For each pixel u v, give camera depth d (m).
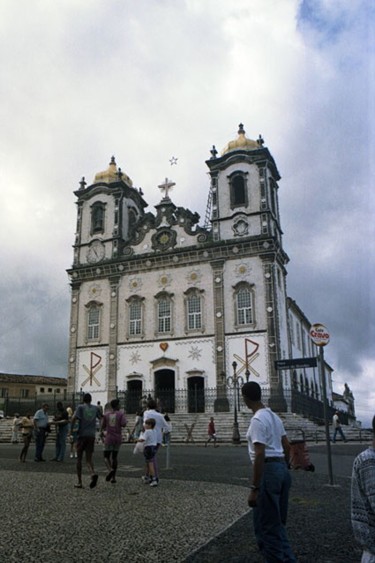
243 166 43.97
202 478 12.94
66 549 6.07
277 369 37.38
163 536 6.73
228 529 7.15
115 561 5.61
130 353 43.06
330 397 67.56
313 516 8.12
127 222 49.56
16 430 30.91
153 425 11.80
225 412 36.84
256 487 4.85
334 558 5.84
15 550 6.02
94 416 11.45
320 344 12.21
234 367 36.75
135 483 11.87
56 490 10.67
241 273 41.06
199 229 44.22
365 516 3.62
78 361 44.94
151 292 43.97
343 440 30.23
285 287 45.00
